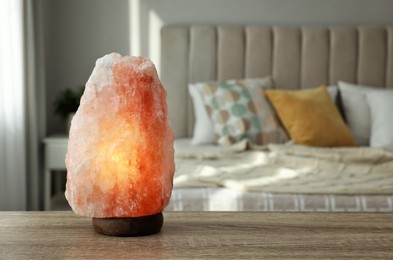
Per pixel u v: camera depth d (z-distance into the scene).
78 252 1.08
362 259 1.05
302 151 3.31
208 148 3.70
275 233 1.22
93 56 4.75
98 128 1.14
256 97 4.15
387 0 4.79
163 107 1.20
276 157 3.20
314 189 2.60
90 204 1.16
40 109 4.36
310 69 4.61
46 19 4.70
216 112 4.07
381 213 1.42
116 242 1.15
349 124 4.42
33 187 4.06
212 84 4.23
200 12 4.72
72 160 1.17
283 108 4.06
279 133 4.05
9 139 3.72
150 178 1.17
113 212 1.17
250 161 3.32
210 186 2.67
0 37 3.62
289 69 4.59
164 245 1.13
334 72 4.63
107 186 1.15
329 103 4.21
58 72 4.74
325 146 3.98
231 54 4.55
